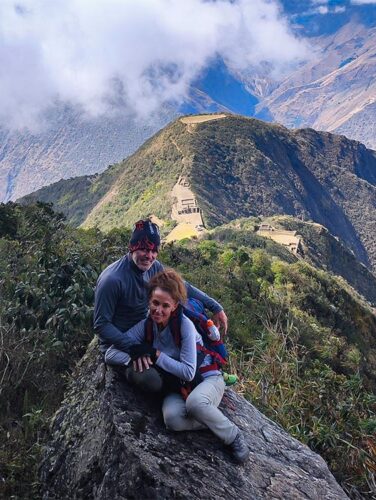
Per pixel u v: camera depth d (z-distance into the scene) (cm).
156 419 379
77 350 608
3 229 1137
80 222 14038
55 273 640
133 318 388
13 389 514
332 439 589
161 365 362
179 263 1441
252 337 965
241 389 650
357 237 17050
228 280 1405
